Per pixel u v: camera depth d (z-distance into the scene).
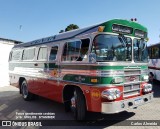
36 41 9.79
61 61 7.65
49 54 8.49
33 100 11.12
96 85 6.00
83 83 6.51
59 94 7.82
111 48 6.19
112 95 5.82
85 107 6.75
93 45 6.21
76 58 6.88
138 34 7.18
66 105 7.86
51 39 8.52
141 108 8.64
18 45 11.98
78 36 6.89
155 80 17.19
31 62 10.03
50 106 9.63
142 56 7.29
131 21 6.88
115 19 6.33
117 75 6.10
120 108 5.93
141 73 7.09
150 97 7.27
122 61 6.37
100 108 5.92
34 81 9.80
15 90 15.29
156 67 16.33
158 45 15.88
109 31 6.17
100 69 5.93
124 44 6.58
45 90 8.85
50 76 8.38
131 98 6.41
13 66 12.27
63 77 7.52
